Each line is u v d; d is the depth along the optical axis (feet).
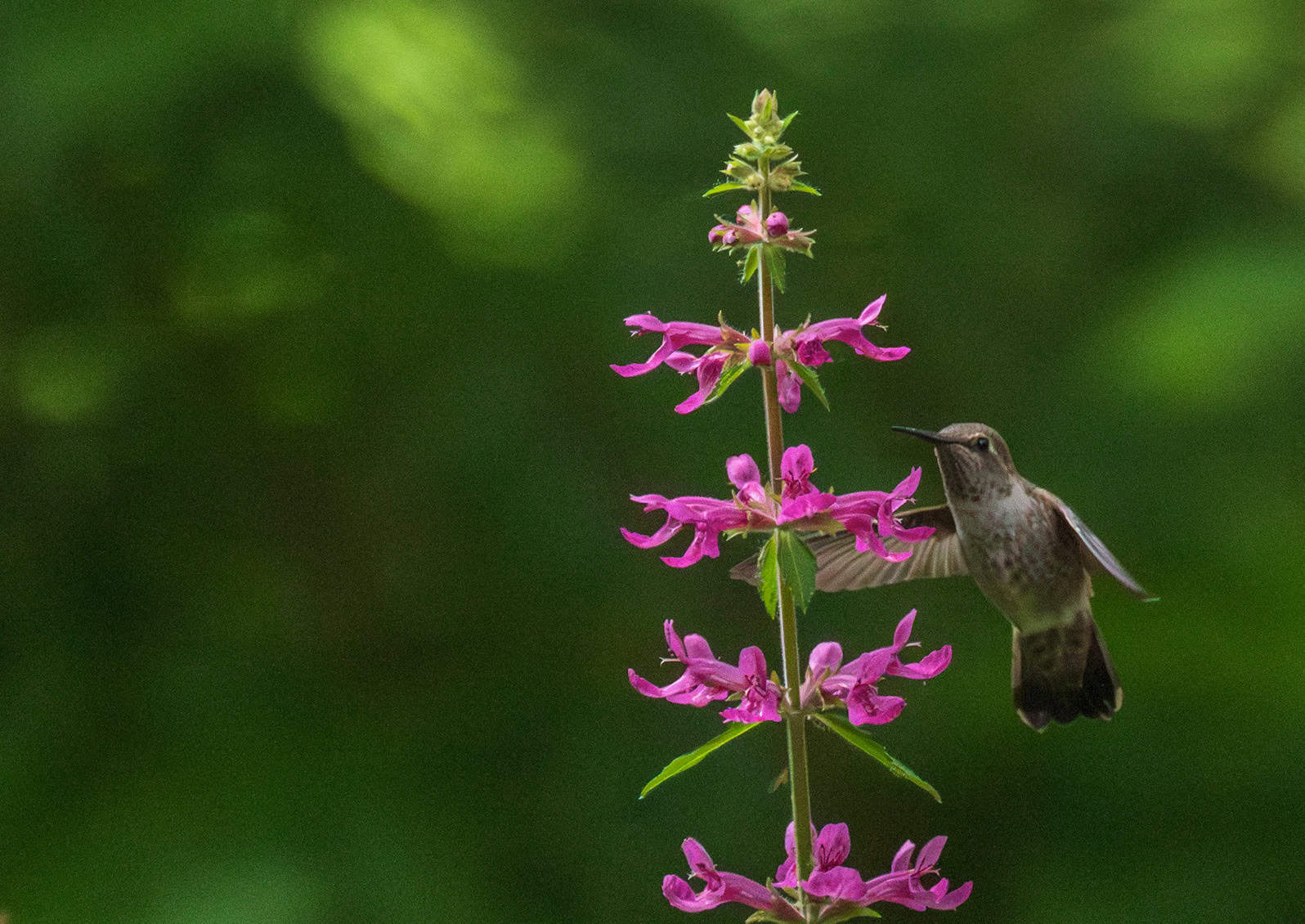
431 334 40.73
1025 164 44.01
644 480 40.73
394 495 41.06
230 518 41.39
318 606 41.78
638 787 40.11
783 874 20.12
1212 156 43.91
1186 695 44.01
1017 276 43.60
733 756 41.32
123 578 40.73
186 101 37.81
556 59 41.88
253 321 40.34
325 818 38.19
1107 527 42.83
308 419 41.22
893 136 42.24
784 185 19.08
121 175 38.42
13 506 40.16
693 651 19.08
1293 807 42.04
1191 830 42.73
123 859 37.37
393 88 39.55
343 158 39.06
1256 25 44.06
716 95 41.47
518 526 40.04
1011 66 43.78
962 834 44.55
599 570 40.29
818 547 24.17
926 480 41.83
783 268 19.10
